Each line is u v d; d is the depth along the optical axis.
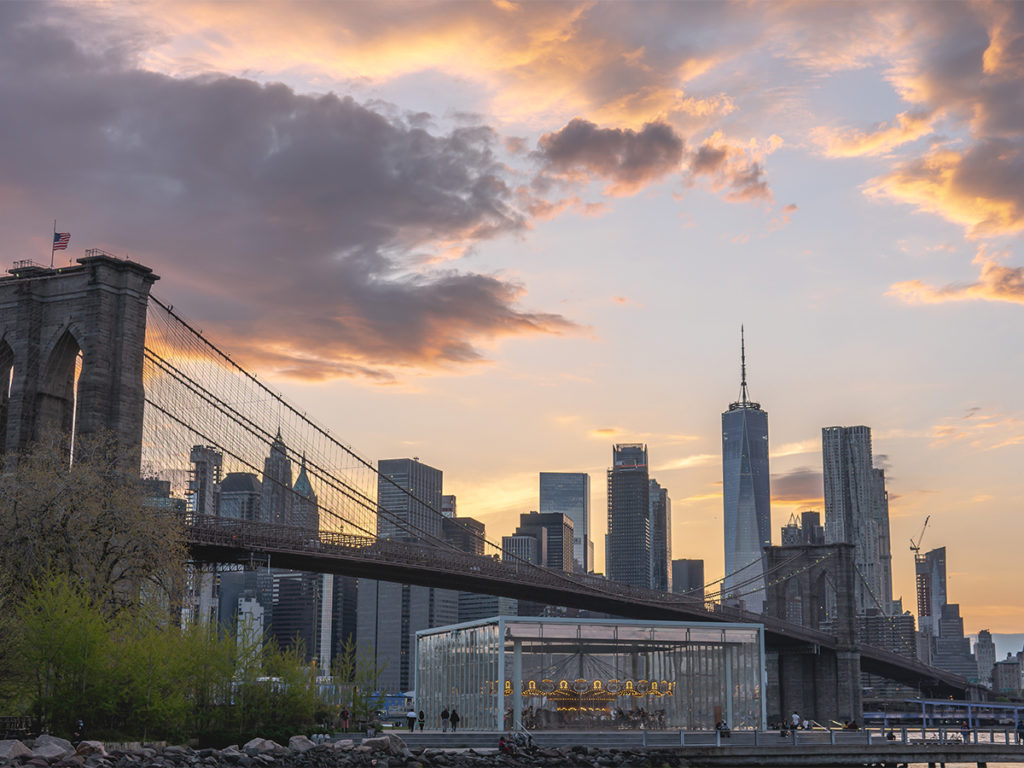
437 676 115.94
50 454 101.81
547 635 104.00
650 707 105.06
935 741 102.62
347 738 86.06
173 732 80.50
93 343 120.56
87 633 78.19
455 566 154.12
